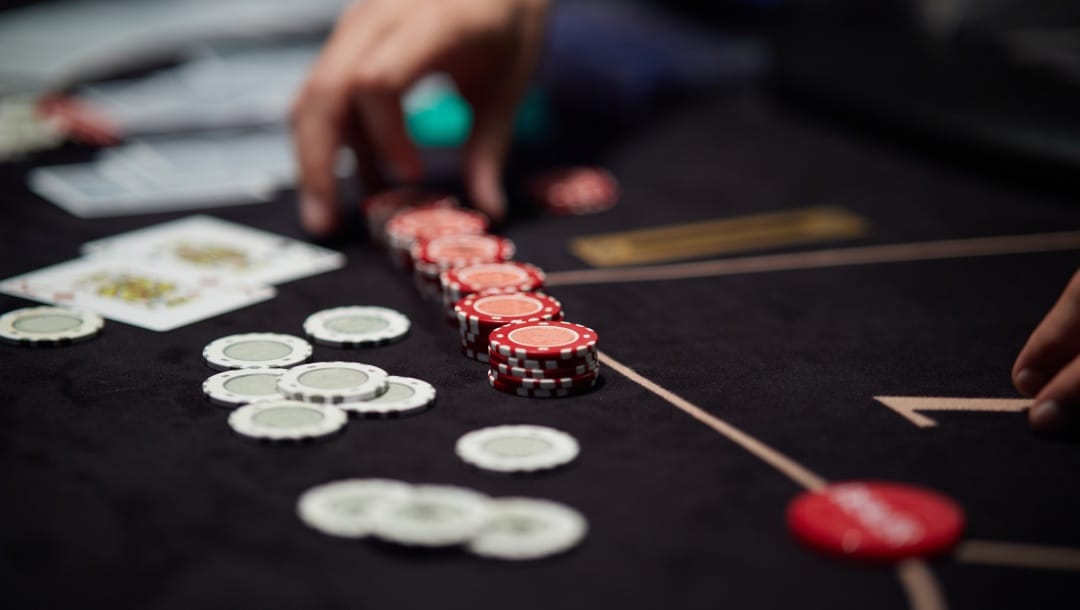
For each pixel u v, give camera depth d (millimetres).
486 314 774
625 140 1250
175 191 1062
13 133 1241
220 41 1831
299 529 627
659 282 891
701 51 1446
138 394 730
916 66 1323
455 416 712
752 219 1020
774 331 817
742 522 635
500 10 1006
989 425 709
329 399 713
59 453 679
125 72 1602
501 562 609
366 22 992
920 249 957
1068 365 701
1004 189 1088
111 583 602
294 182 1089
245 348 773
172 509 641
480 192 1011
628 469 669
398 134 990
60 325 799
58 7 2141
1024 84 1229
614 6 1644
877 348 795
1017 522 638
